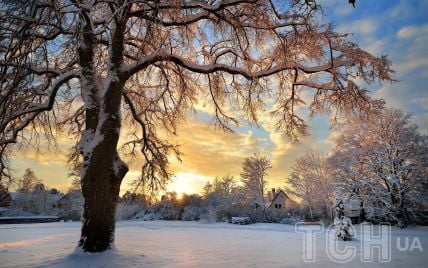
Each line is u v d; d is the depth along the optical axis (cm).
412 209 3456
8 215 5328
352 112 1326
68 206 5919
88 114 1063
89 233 955
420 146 3494
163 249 1232
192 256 1032
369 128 3581
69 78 1138
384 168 3491
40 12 836
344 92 1270
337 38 1194
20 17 799
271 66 1298
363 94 1257
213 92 1395
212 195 5550
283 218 4888
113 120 1021
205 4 1080
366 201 3591
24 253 1050
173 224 4178
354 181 3653
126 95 1412
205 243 1573
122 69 1071
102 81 1240
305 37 1146
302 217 5166
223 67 1179
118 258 899
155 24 970
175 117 1509
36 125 1276
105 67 1306
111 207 986
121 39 1088
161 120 1555
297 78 1374
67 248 1210
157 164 1545
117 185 1008
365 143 3672
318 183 5078
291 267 854
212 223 4562
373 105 1278
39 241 1557
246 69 1238
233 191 5503
